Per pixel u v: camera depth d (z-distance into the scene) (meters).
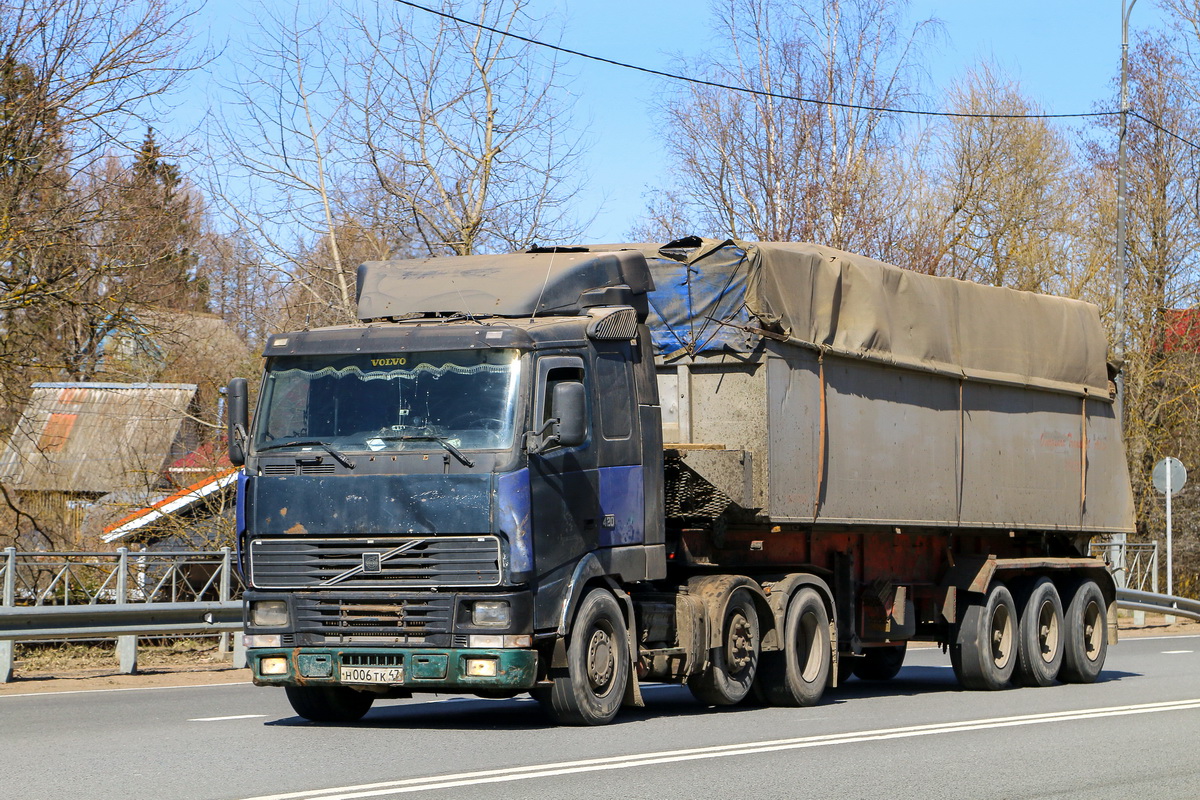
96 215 30.38
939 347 22.45
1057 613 25.23
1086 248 56.66
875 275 20.86
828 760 13.22
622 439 16.56
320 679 15.01
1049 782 12.26
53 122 30.16
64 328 33.62
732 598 18.00
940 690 23.84
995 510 23.91
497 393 15.05
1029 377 25.14
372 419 15.26
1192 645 35.34
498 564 14.62
